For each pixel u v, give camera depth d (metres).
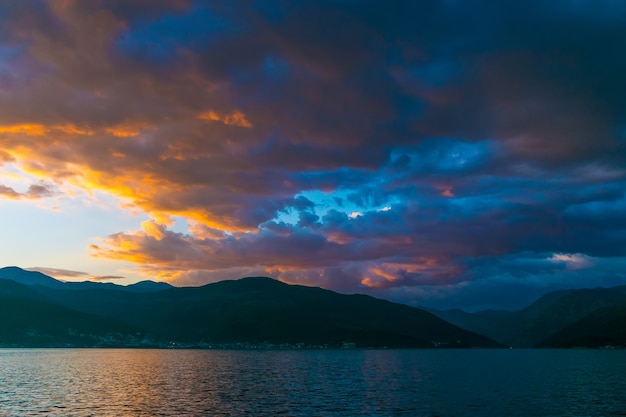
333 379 157.25
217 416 81.50
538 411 90.38
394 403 99.12
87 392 112.69
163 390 118.94
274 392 116.56
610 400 106.19
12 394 107.69
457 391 123.62
